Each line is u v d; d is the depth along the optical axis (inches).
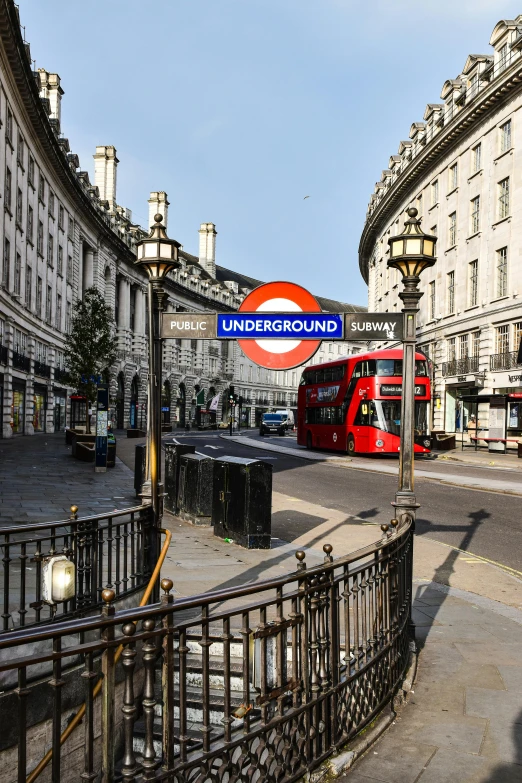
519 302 1254.9
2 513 454.0
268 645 202.5
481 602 289.4
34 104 1373.0
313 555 362.3
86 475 732.0
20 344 1464.1
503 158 1331.2
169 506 514.3
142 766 116.2
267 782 139.6
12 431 1412.4
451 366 1519.4
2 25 1104.8
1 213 1205.7
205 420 3164.4
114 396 2326.5
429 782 152.0
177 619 239.8
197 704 197.0
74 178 1793.8
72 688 176.9
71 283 1927.9
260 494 378.6
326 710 158.7
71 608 206.5
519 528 470.3
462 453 1222.3
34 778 150.3
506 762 160.9
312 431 1332.4
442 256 1610.5
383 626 192.9
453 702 194.7
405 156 1973.4
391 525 208.2
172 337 234.5
